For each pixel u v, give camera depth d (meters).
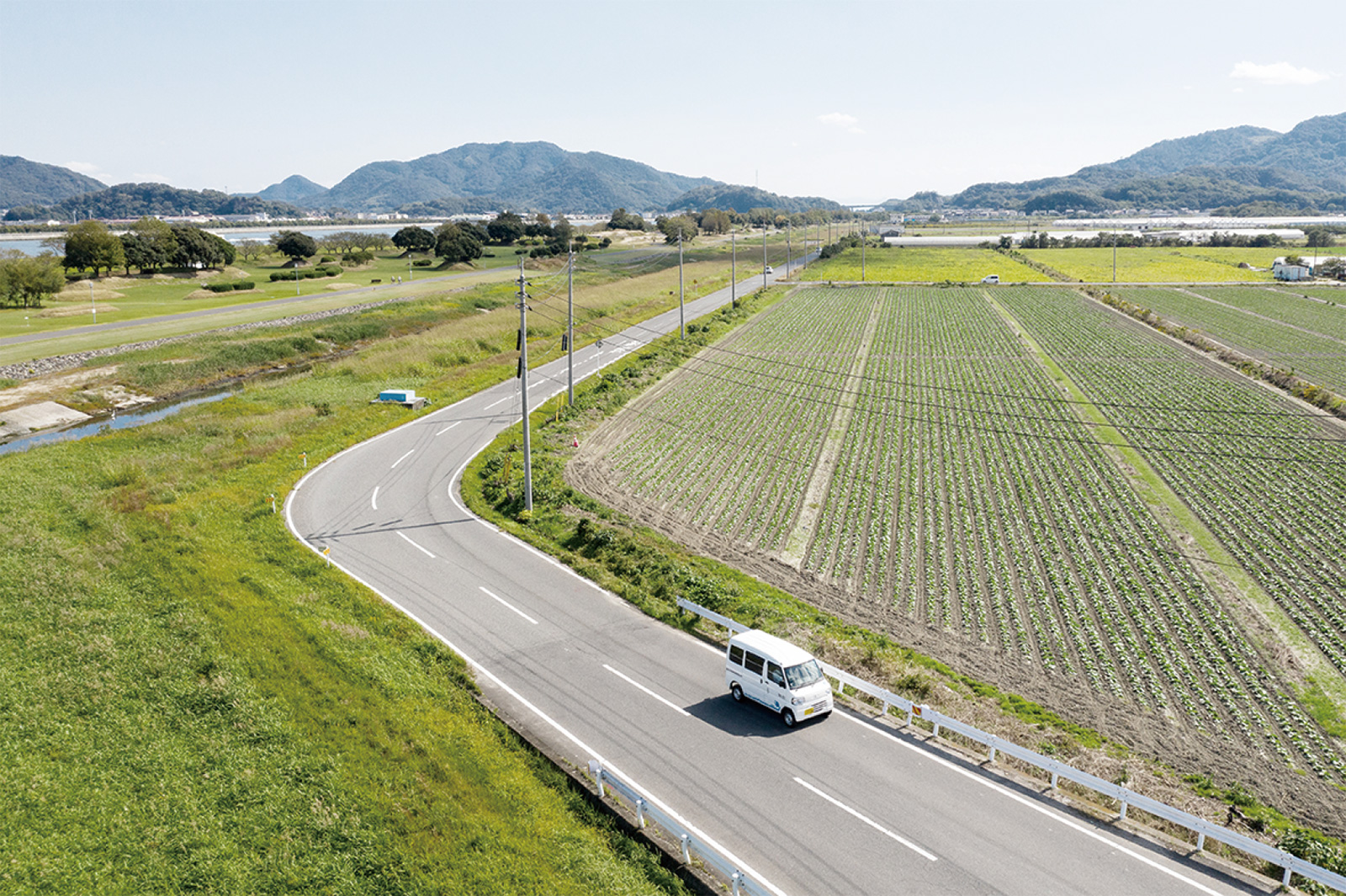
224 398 64.00
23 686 26.48
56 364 72.00
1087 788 21.80
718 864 18.06
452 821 20.08
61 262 127.00
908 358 81.56
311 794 21.27
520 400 64.06
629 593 33.06
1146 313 103.81
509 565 36.03
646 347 82.88
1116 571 36.84
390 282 141.12
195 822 20.56
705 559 37.16
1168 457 52.38
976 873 18.44
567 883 18.14
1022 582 35.91
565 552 37.19
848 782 21.84
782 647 25.52
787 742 23.69
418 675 26.77
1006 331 95.94
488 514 41.62
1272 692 28.05
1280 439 55.72
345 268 166.12
